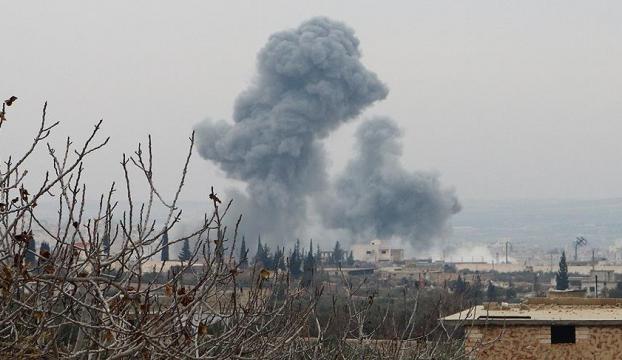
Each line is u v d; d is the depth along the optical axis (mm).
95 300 27328
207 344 28469
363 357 42188
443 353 48750
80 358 26156
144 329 25672
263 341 30359
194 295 26734
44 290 26375
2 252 26266
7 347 24812
